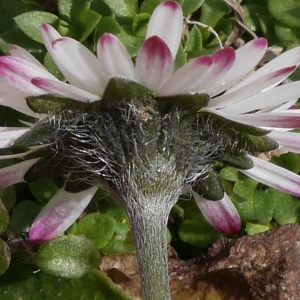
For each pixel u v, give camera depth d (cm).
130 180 5
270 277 6
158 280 6
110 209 6
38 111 5
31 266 6
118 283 6
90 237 6
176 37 5
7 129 6
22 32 6
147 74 5
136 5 6
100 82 5
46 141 5
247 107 5
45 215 6
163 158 5
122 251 6
